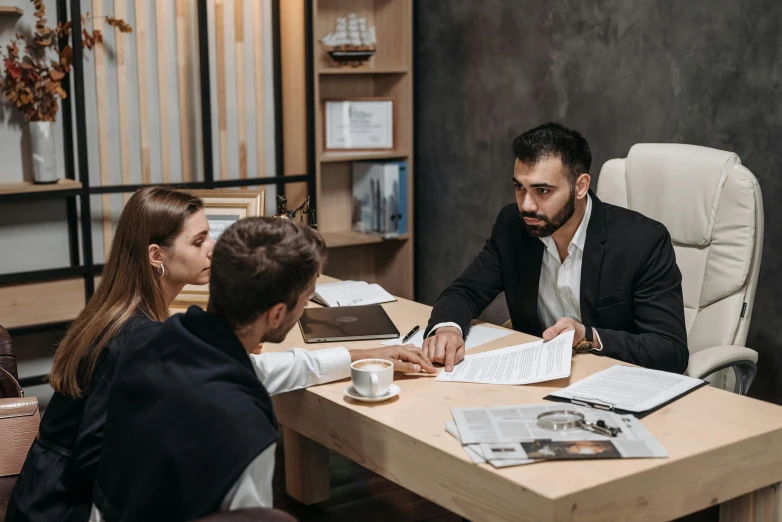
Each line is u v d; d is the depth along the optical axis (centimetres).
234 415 126
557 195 220
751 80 295
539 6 372
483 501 142
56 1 358
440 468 151
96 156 376
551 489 133
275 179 407
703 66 311
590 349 211
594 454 144
